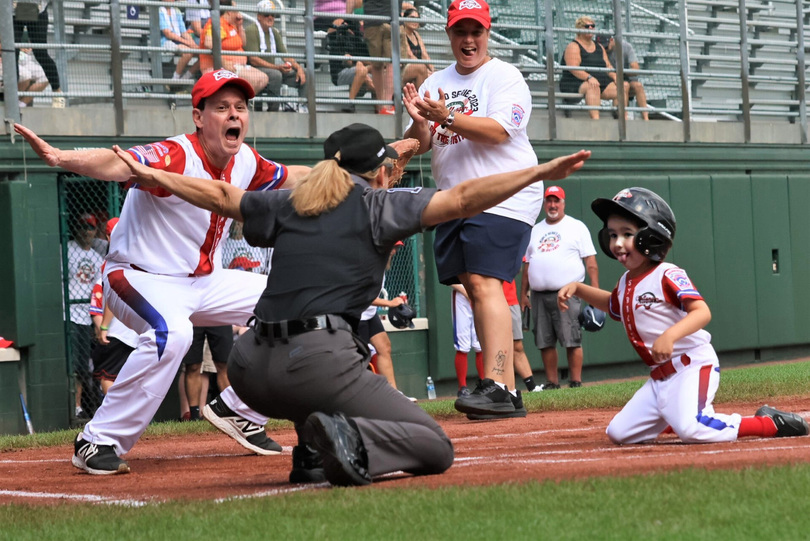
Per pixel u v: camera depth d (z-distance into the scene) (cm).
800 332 4075
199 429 2083
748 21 4634
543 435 1563
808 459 994
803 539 674
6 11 2697
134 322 1418
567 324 2950
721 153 3947
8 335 2655
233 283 1488
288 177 1520
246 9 3017
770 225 3997
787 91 4541
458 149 1792
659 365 1277
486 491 857
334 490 940
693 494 805
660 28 4078
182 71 3011
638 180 3684
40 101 2825
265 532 769
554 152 3538
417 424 1021
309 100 3109
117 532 816
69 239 2822
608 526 720
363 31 3256
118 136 2842
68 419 2741
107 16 2978
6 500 1123
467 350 2730
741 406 1912
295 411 1038
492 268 1781
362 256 1023
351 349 1019
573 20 3756
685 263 3769
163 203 1396
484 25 1773
